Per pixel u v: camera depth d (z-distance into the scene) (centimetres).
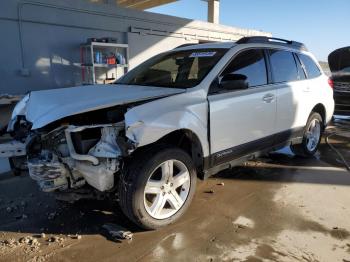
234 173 498
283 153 609
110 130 312
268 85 455
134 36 991
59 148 315
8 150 338
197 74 396
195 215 366
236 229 338
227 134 391
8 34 757
